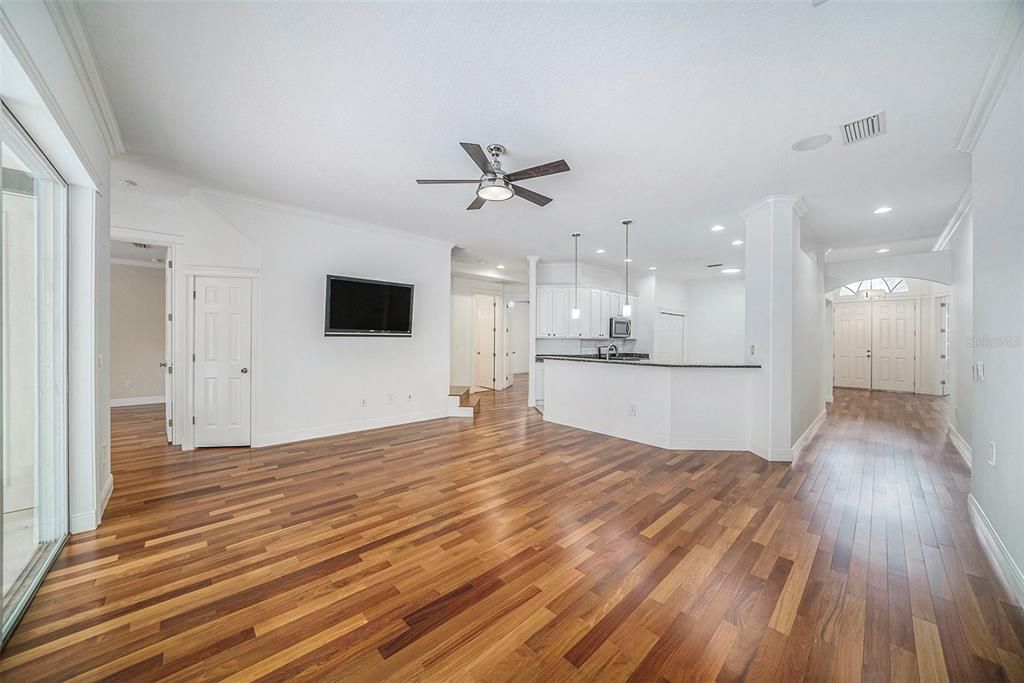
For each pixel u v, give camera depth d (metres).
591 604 1.86
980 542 2.41
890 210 4.21
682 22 1.77
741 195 3.88
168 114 2.56
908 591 1.95
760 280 4.19
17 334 2.26
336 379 4.92
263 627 1.69
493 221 4.86
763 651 1.58
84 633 1.64
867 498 3.08
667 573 2.10
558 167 2.59
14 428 2.23
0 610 1.52
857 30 1.80
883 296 9.16
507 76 2.16
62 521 2.38
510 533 2.51
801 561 2.21
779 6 1.68
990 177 2.32
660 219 4.69
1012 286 2.05
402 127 2.69
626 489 3.24
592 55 1.99
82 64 2.02
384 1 1.68
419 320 5.70
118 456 3.99
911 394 8.59
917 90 2.22
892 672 1.48
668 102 2.37
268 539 2.41
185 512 2.76
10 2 1.35
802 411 4.61
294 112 2.53
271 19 1.79
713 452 4.30
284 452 4.18
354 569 2.12
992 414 2.34
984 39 1.84
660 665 1.52
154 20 1.79
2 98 1.59
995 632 1.68
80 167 2.19
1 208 1.47
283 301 4.48
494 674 1.48
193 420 4.22
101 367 2.68
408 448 4.38
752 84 2.19
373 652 1.57
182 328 4.16
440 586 1.98
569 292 7.61
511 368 9.77
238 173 3.50
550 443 4.62
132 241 3.91
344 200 4.19
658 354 8.67
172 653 1.55
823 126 2.60
